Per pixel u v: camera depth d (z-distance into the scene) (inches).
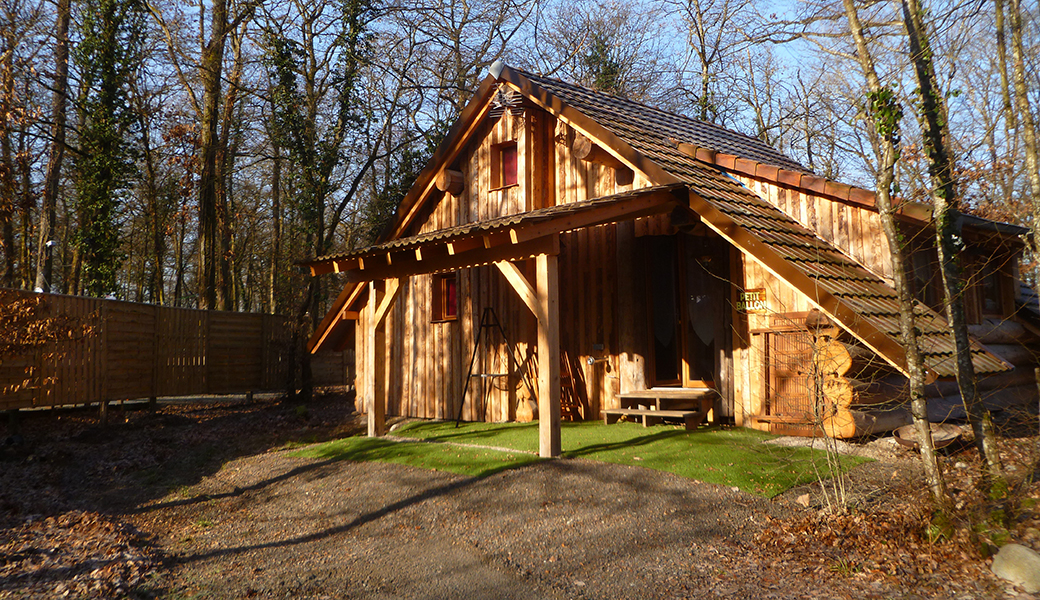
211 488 342.6
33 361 453.4
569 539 230.8
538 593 194.2
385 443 397.4
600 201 335.3
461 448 362.9
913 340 225.5
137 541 254.2
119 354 530.9
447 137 496.7
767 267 315.3
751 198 404.5
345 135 775.1
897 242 233.1
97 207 767.7
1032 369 478.6
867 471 277.3
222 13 749.3
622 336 426.0
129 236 1099.3
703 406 391.9
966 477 267.3
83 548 237.5
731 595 184.2
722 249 402.0
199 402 674.2
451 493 289.6
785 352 346.9
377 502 291.3
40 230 732.0
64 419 516.4
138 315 554.3
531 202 459.2
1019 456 296.8
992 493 236.8
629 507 253.4
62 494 331.3
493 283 477.7
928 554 202.8
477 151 502.6
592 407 436.1
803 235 375.9
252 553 241.4
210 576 217.9
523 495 277.1
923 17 289.1
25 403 447.8
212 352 638.5
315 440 447.5
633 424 398.9
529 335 454.9
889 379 346.9
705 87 1039.6
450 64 917.2
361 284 538.0
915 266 376.5
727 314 397.1
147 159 876.0
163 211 973.8
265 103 878.4
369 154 860.6
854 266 365.4
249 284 1289.4
